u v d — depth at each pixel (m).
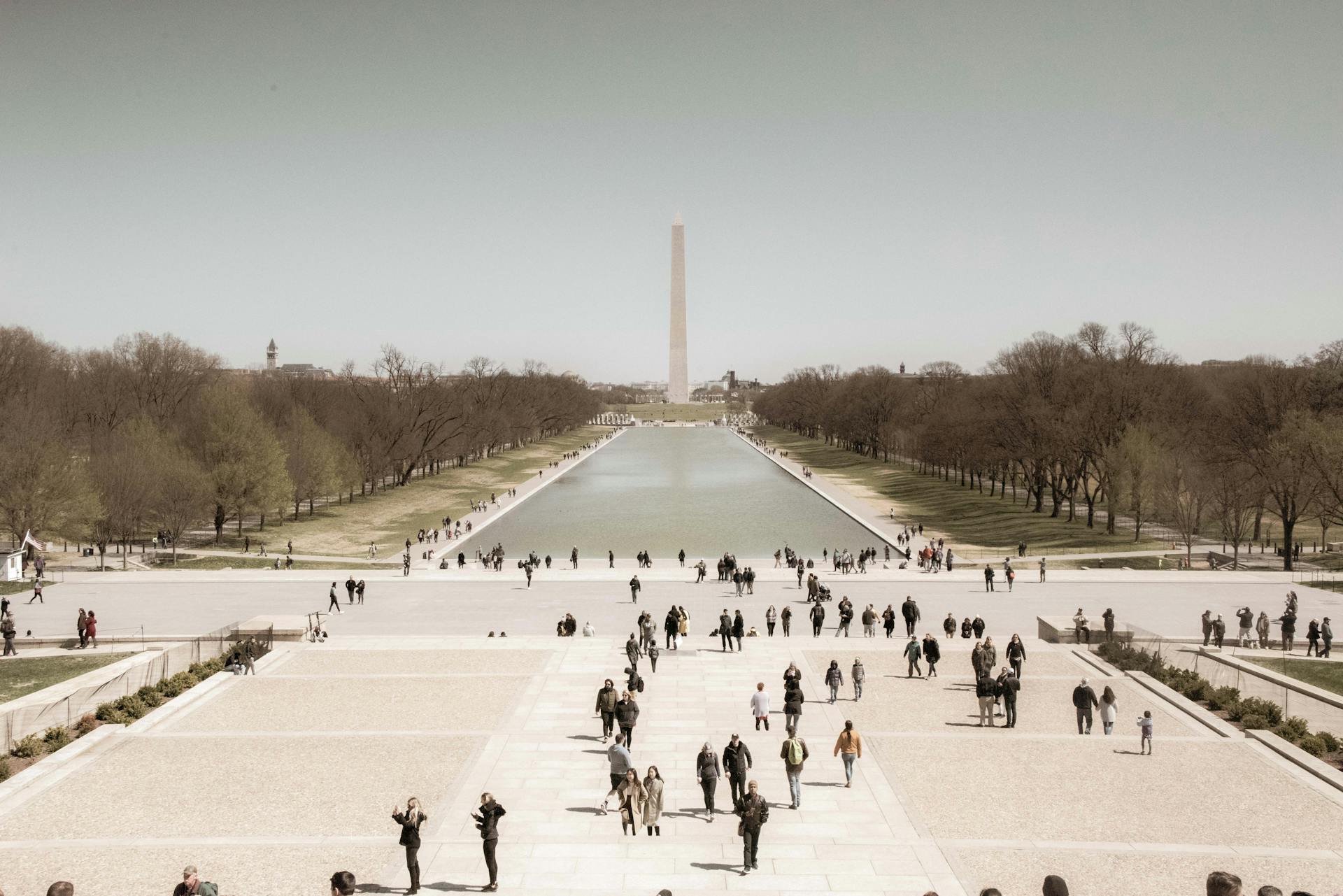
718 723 39.53
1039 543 107.00
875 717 40.59
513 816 30.17
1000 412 134.00
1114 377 120.56
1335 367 129.62
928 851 27.56
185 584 80.38
